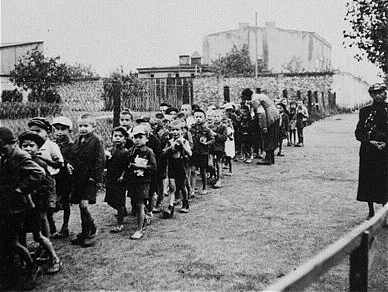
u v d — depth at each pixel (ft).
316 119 95.14
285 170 37.06
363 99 170.91
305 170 36.76
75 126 32.53
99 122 35.12
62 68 60.54
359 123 21.70
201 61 187.73
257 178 33.91
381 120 21.03
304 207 24.62
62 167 19.63
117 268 16.38
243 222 21.98
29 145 16.89
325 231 20.10
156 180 24.04
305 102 107.45
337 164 39.40
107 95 36.32
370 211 21.79
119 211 21.15
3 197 14.55
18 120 29.60
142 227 20.54
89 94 36.65
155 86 50.80
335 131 71.31
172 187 23.94
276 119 40.01
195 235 20.12
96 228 20.26
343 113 122.11
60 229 21.68
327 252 8.65
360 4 42.98
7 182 14.64
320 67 194.08
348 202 25.55
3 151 14.60
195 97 106.73
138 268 16.30
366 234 10.39
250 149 42.24
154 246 18.78
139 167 20.17
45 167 16.99
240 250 17.88
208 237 19.75
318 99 108.58
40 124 18.71
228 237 19.65
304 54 178.91
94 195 19.40
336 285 14.32
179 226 21.74
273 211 23.94
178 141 23.89
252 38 181.57
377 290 13.28
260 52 181.37
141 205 20.33
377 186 21.09
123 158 20.76
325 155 45.50
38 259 17.25
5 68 86.43
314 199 26.45
